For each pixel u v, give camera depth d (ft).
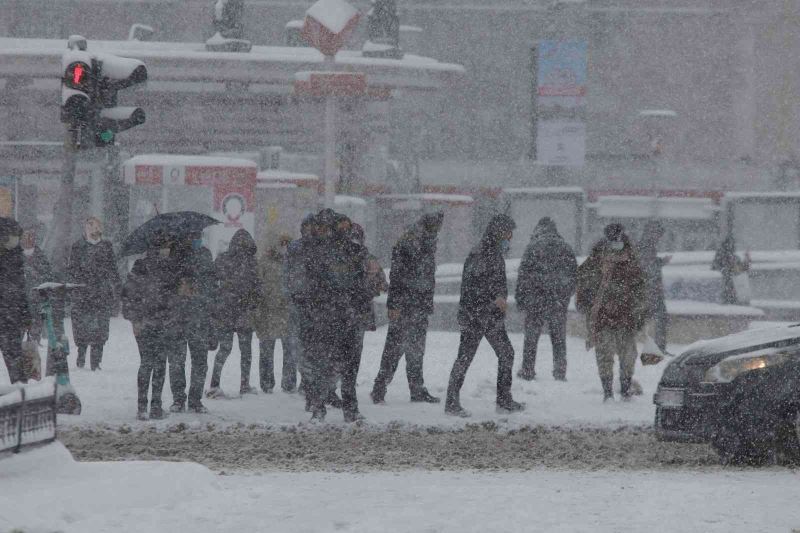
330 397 128.36
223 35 309.63
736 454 93.20
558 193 380.37
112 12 631.97
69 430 110.63
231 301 136.87
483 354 194.70
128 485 70.95
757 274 272.31
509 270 247.29
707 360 94.17
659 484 80.43
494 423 116.67
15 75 294.46
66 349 120.98
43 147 302.45
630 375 137.39
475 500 72.13
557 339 158.71
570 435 111.55
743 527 63.67
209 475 76.18
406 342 133.59
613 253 135.95
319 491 75.46
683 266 266.16
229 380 156.35
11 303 120.78
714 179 531.09
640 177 517.55
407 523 64.23
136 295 118.11
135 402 130.72
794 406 91.91
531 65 515.09
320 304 116.67
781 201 358.64
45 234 305.12
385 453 99.86
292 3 648.79
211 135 322.96
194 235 119.55
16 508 64.03
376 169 382.83
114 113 127.24
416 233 132.77
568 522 64.95
